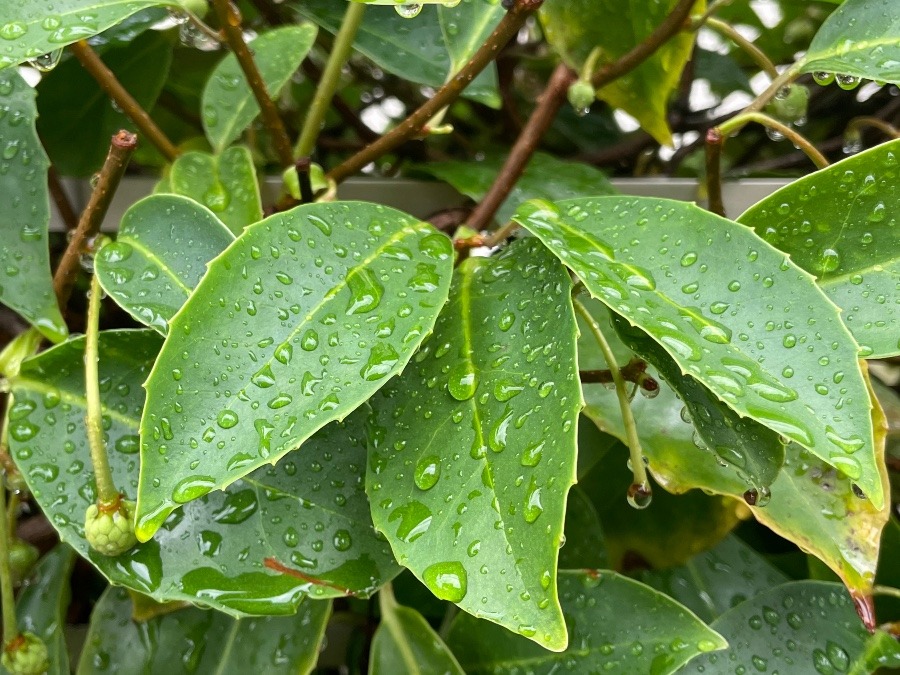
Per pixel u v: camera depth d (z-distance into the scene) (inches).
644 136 13.0
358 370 5.9
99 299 7.3
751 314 6.0
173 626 8.8
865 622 7.3
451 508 5.9
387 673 8.6
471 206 10.7
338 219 6.8
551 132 14.8
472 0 10.2
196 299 6.1
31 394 7.5
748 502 7.4
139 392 7.6
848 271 7.2
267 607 6.7
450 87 8.0
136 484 7.2
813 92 14.1
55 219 10.8
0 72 8.0
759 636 8.5
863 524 7.5
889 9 8.0
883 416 7.4
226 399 5.9
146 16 10.3
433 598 11.2
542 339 6.3
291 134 13.2
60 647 8.7
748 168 13.4
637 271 6.3
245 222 8.6
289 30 10.2
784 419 5.5
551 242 6.4
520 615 5.3
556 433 5.7
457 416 6.2
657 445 8.3
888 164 6.9
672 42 9.1
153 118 13.3
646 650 7.8
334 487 7.3
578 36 9.4
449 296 7.0
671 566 10.2
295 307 6.2
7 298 7.7
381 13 10.5
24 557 8.4
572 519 9.6
